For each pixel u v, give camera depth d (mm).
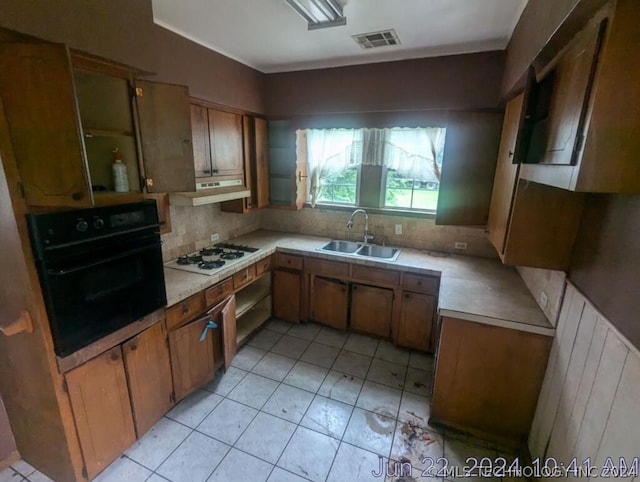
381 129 3100
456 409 2088
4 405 1768
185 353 2174
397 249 3199
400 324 2922
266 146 3389
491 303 2037
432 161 3021
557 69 1153
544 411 1771
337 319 3225
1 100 1215
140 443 1974
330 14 1840
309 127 3209
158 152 1886
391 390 2465
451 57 2555
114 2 1543
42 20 1260
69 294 1446
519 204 1666
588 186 887
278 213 3789
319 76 3018
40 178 1305
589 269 1411
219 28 2168
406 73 2715
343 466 1857
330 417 2201
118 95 1735
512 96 2154
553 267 1670
